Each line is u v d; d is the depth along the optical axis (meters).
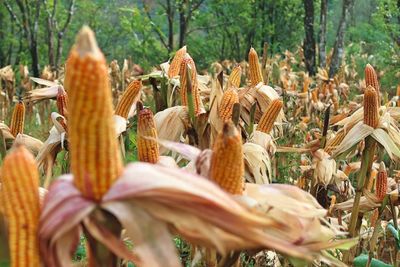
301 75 8.63
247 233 0.99
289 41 15.94
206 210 0.98
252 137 2.09
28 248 0.98
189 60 2.08
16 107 2.30
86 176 0.96
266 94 2.40
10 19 15.92
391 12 11.23
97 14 18.38
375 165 2.81
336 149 2.16
